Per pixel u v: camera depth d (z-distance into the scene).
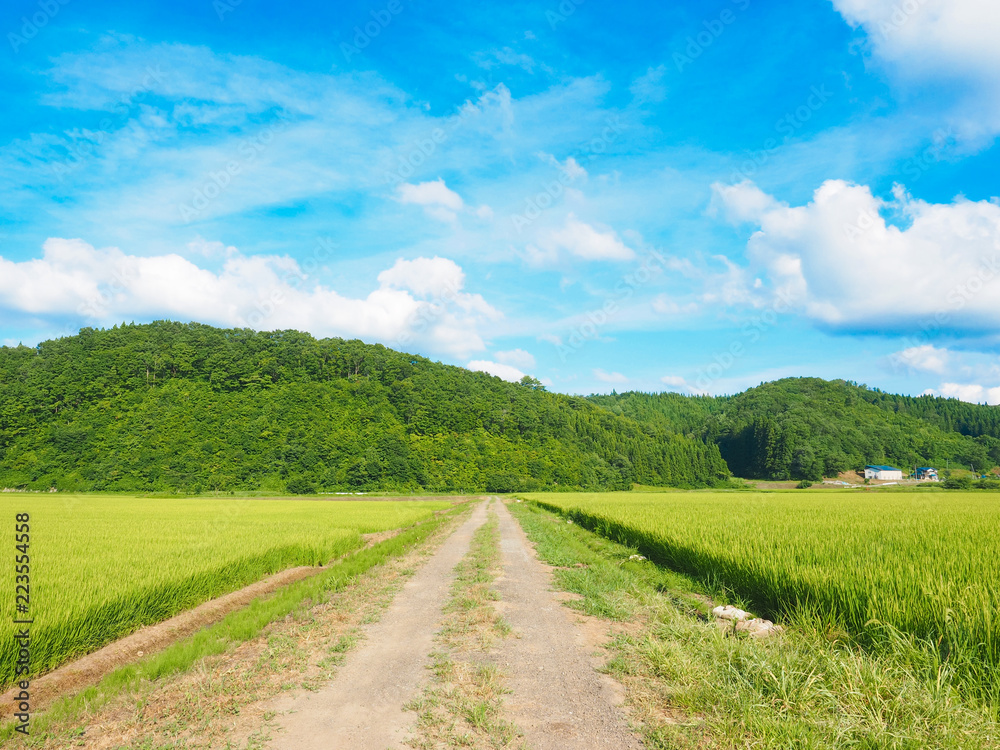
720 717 4.37
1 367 87.06
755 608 8.70
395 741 4.15
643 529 15.39
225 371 95.38
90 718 4.75
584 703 4.88
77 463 75.00
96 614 7.25
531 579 11.65
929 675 4.85
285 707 4.87
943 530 13.35
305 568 14.02
